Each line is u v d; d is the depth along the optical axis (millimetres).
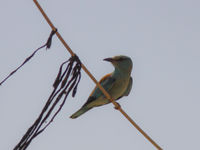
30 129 8352
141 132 10641
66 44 8883
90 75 9719
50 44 8672
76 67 8945
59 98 8609
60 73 8758
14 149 8250
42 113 8422
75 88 8914
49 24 8695
